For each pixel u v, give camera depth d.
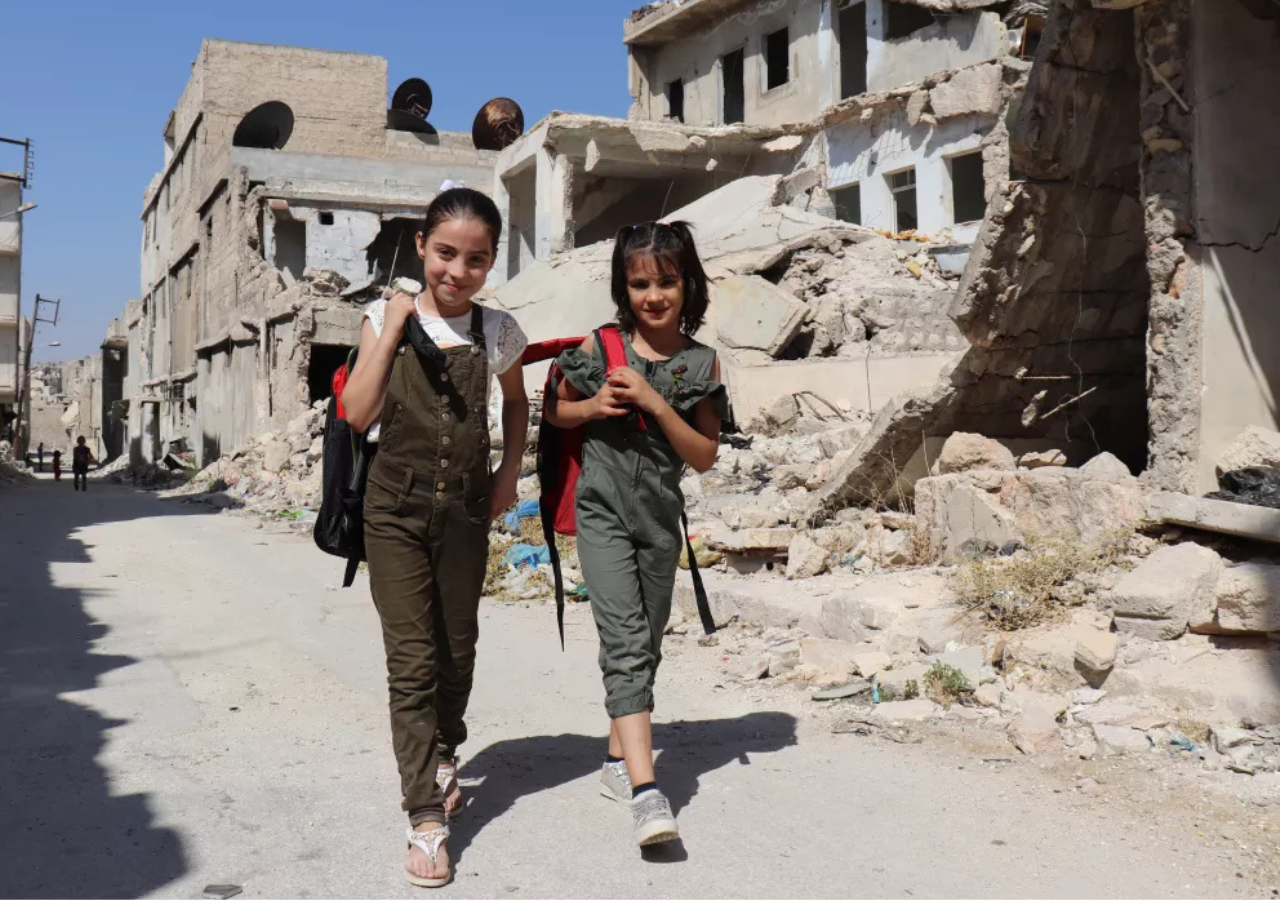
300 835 3.47
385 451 3.29
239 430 30.14
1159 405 6.15
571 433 3.75
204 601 8.16
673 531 3.65
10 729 4.64
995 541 6.48
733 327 15.55
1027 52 20.39
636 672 3.45
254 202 30.80
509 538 9.90
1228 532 5.29
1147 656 4.66
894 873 3.17
